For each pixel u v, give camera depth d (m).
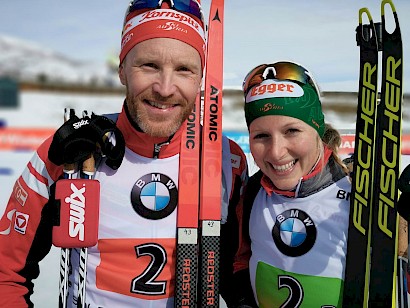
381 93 1.89
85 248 1.65
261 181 1.89
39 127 10.42
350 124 3.50
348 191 1.81
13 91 12.16
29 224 1.67
